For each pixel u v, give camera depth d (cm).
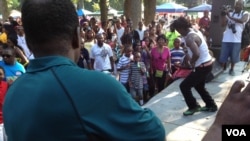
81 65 704
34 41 105
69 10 105
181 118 525
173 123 507
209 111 537
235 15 720
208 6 3003
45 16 101
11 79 424
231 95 76
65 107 92
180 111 558
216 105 539
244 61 865
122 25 1290
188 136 459
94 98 93
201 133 466
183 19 478
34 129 93
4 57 430
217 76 744
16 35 788
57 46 104
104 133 92
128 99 97
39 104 94
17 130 97
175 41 775
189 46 475
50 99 94
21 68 446
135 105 99
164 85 768
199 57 487
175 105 591
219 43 854
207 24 1294
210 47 840
